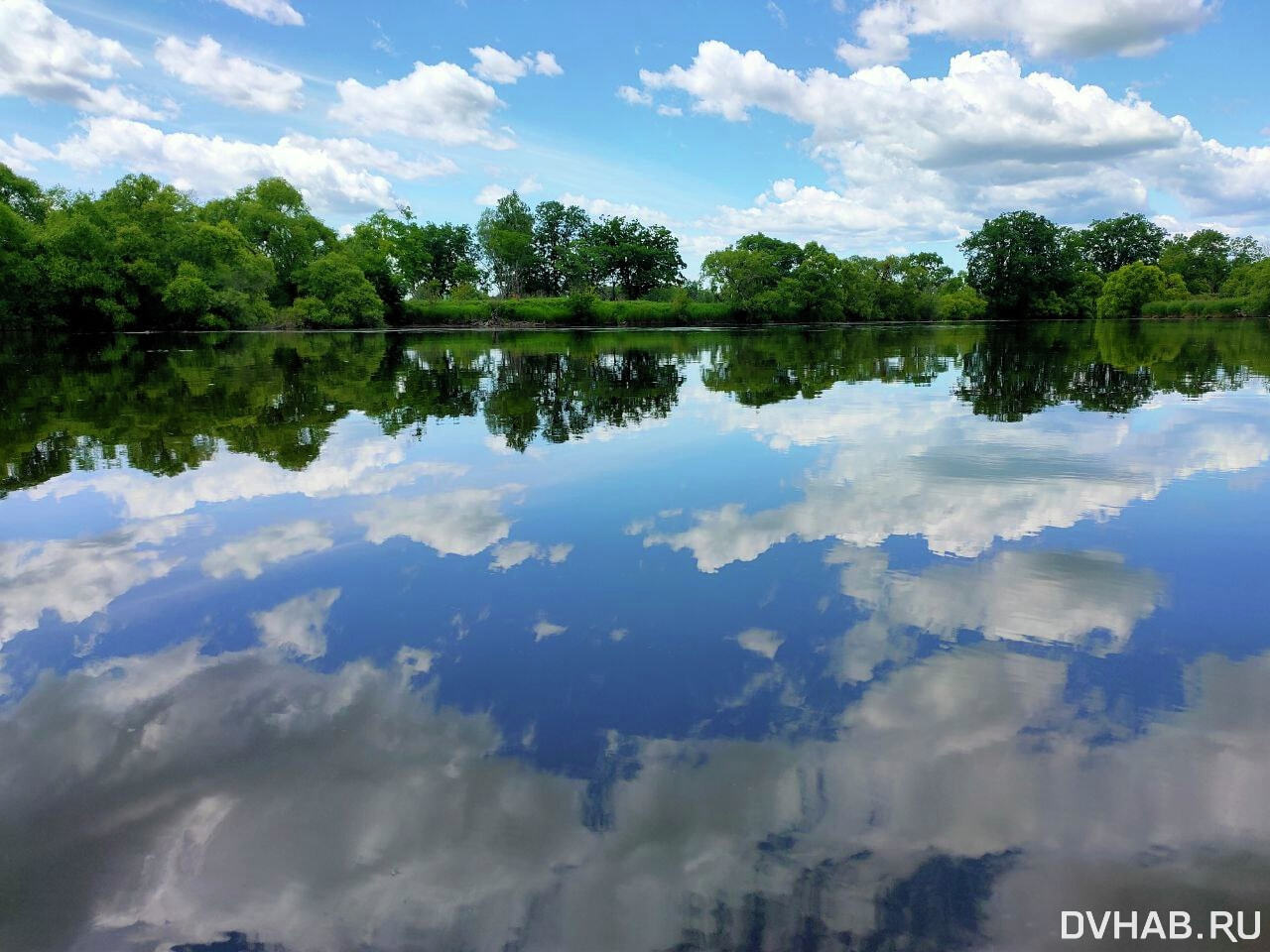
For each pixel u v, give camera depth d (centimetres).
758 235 9262
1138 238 10819
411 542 591
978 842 262
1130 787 289
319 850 265
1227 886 242
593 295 7838
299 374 2095
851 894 240
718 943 222
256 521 653
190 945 228
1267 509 650
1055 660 389
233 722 345
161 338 4541
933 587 488
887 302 8744
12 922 238
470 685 374
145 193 5728
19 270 4538
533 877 250
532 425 1147
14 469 858
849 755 311
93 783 303
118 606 477
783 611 454
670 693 362
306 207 7294
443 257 10550
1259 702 348
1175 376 1816
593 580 508
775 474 800
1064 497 696
